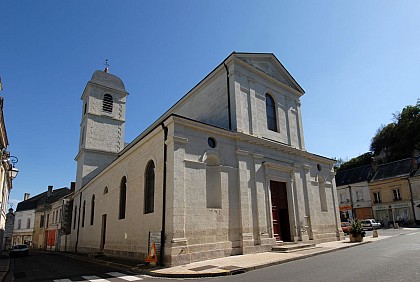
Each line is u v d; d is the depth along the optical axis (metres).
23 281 9.78
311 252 12.84
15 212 53.69
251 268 9.61
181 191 11.70
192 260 11.16
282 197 16.48
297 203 16.94
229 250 12.60
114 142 28.77
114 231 16.92
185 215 11.58
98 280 9.12
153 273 9.68
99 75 29.53
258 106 17.02
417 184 35.44
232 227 13.12
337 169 58.44
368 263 9.04
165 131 12.74
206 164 13.36
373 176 41.22
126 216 15.52
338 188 44.28
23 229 51.53
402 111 49.09
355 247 14.71
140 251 13.30
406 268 7.79
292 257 11.45
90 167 26.97
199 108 18.56
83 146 27.53
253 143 15.46
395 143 48.09
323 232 18.38
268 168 15.78
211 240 12.14
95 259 16.06
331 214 19.69
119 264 12.50
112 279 9.24
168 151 12.27
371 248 13.43
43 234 42.53
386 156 49.28
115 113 29.48
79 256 19.83
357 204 41.38
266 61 18.80
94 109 28.34
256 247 13.55
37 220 45.47
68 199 31.52
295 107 20.11
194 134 12.93
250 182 14.56
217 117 16.64
